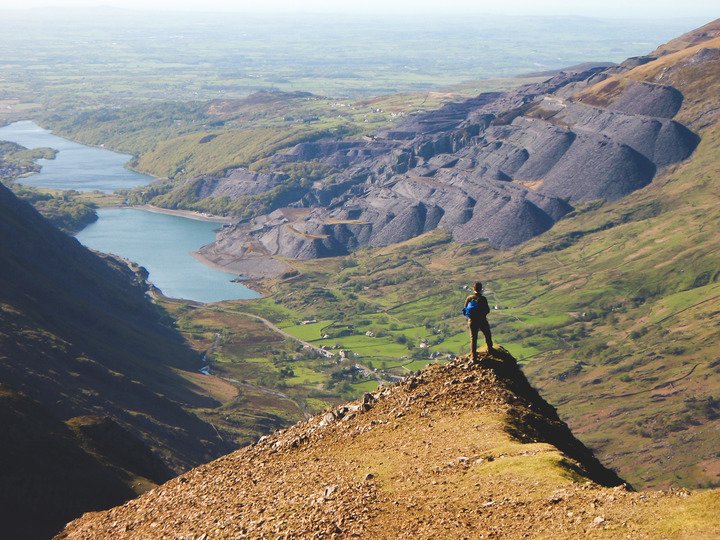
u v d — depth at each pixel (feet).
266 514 121.90
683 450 589.73
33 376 512.22
